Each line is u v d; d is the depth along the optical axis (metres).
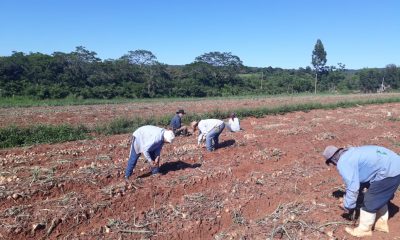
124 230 6.55
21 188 7.93
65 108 27.34
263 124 18.55
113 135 15.44
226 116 21.41
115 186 8.02
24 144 13.30
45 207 7.07
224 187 8.56
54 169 9.59
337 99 38.75
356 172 5.95
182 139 13.91
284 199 8.11
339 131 16.22
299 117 22.08
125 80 49.66
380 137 15.17
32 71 41.94
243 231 6.59
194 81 56.34
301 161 10.80
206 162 10.35
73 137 14.39
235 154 11.41
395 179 5.91
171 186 8.30
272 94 61.72
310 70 89.38
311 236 6.33
